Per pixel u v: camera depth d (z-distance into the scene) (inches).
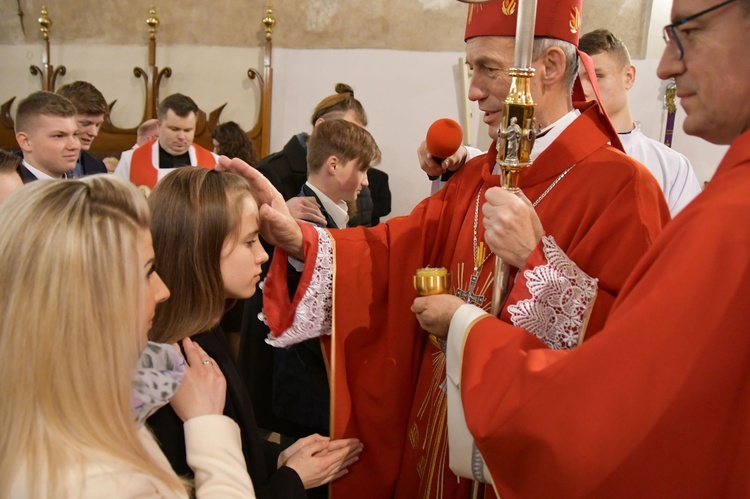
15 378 33.5
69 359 34.0
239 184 54.8
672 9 39.4
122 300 35.8
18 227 34.5
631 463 36.1
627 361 36.2
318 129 99.4
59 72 204.5
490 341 46.4
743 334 34.5
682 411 35.1
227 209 52.7
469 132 179.3
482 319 48.9
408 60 183.2
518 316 50.1
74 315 34.0
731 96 37.6
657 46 159.0
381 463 66.6
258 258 56.0
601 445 36.4
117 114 204.4
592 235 54.5
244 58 195.0
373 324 67.1
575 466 37.2
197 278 52.1
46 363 33.6
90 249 34.8
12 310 33.8
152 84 197.5
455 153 74.2
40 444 33.1
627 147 100.5
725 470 35.9
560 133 60.5
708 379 34.8
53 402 33.8
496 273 53.6
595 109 60.9
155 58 198.2
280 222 63.6
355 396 66.8
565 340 50.3
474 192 67.3
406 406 67.4
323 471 60.6
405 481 65.7
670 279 35.9
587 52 97.1
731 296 34.5
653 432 35.5
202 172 54.1
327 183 98.3
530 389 39.7
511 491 41.7
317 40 187.9
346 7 184.7
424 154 74.9
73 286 34.1
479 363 45.7
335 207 97.9
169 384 42.4
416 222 69.7
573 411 37.5
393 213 189.3
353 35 185.9
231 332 127.0
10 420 33.4
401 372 66.6
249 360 93.7
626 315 37.0
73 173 137.7
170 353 46.2
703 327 34.8
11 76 209.5
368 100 186.9
